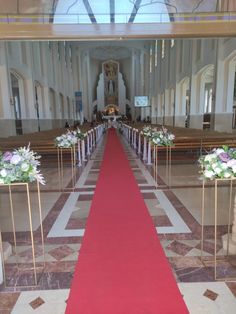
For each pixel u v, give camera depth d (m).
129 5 7.08
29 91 15.33
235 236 2.83
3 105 12.09
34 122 15.63
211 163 2.53
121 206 4.05
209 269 2.55
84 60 35.22
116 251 2.74
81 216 3.89
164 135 6.23
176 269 2.56
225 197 4.62
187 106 17.30
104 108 39.09
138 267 2.46
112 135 20.88
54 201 4.60
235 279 2.40
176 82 18.53
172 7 7.05
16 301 2.19
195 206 4.22
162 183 5.61
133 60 36.19
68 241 3.15
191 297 2.18
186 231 3.36
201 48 14.21
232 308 2.06
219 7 6.95
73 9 7.06
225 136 8.60
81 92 31.22
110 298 2.08
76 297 2.10
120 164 7.69
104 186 5.20
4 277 2.40
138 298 2.08
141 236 3.06
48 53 19.70
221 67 12.01
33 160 2.58
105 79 38.62
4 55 11.77
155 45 26.27
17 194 5.04
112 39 7.39
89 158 9.23
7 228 3.57
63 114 25.83
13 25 7.01
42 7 6.99
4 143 8.09
